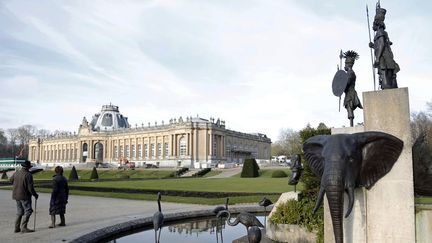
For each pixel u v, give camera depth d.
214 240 12.93
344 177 5.84
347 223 7.32
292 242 12.26
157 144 129.12
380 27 7.76
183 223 17.22
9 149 181.12
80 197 30.73
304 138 15.81
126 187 40.97
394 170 6.90
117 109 161.75
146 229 15.40
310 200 12.92
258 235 8.91
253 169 66.38
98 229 13.33
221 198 26.14
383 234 6.98
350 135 6.47
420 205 6.84
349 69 8.64
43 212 20.39
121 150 140.75
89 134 146.12
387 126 7.06
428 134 7.39
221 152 123.12
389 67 7.49
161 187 40.00
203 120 125.69
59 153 161.38
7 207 22.95
